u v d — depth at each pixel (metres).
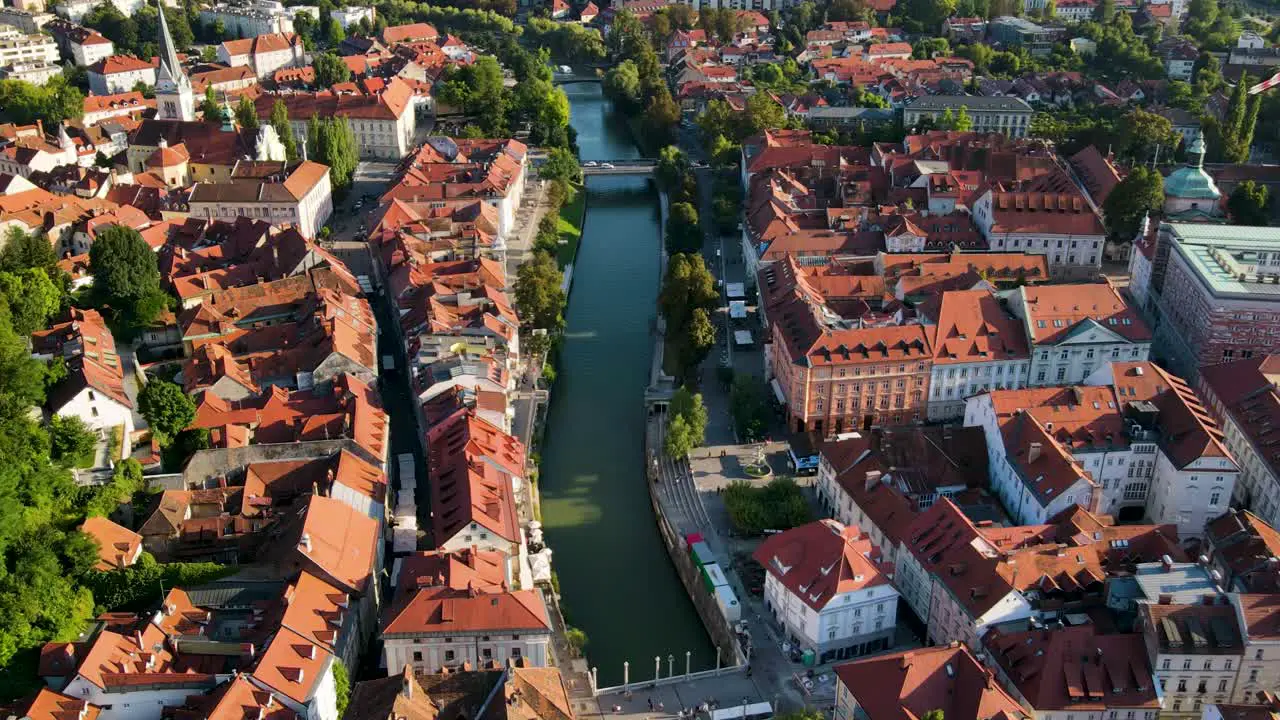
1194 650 199.25
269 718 184.38
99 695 190.12
